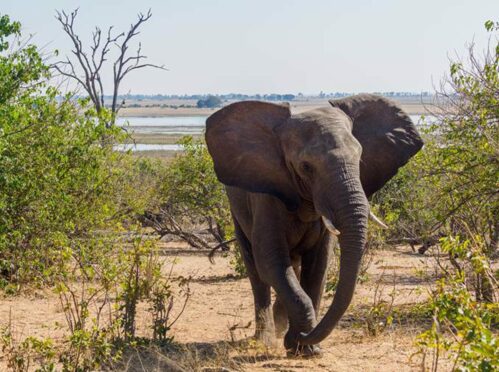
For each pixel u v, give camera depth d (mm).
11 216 13805
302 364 8969
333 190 8477
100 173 15156
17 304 13586
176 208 26219
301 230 9750
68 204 14406
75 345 8570
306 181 8945
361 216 8297
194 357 9344
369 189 9609
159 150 60969
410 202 14891
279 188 9391
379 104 9781
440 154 12227
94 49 42625
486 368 5980
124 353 9469
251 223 10500
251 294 15445
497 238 11875
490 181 11570
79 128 14266
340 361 9102
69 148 14172
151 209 22672
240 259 18453
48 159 13477
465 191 11914
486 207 11805
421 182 14047
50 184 13812
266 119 9531
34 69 12398
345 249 8273
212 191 24453
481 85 11883
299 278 11031
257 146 9500
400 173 17828
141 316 12430
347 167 8578
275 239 9562
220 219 23984
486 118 11766
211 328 11828
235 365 8875
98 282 15148
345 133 8930
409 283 15859
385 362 8961
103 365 8914
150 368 8938
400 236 19906
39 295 14297
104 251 14969
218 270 20141
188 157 24562
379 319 11500
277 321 10922
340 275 8305
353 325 10914
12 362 8617
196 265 21312
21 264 13992
